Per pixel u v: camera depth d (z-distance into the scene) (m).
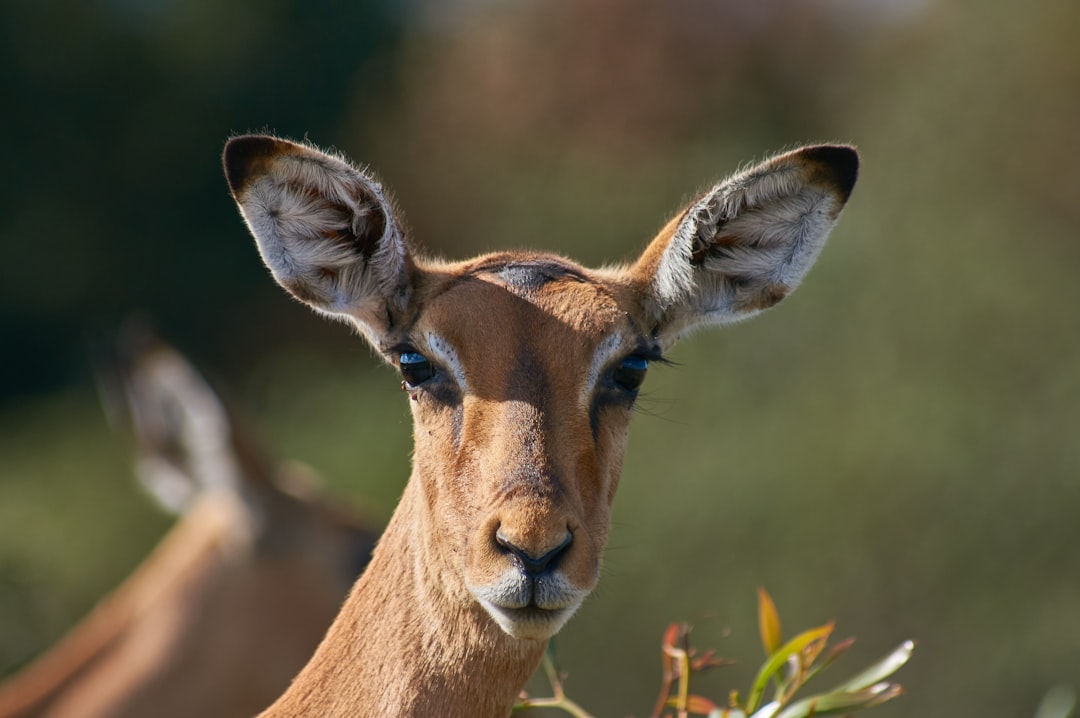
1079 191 20.42
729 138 25.72
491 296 5.34
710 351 19.48
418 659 5.18
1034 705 16.95
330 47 32.81
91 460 20.14
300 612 9.15
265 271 30.30
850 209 20.14
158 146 31.33
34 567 15.67
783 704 5.61
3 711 8.77
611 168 25.88
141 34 32.06
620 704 16.75
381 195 5.39
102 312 30.39
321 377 23.44
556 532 4.80
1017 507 17.64
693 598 17.28
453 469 5.11
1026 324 18.80
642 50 28.48
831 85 27.52
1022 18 20.94
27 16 31.25
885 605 17.36
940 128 20.70
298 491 9.49
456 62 29.61
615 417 5.35
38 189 30.83
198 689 8.94
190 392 9.33
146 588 9.27
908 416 18.22
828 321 19.41
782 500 17.66
